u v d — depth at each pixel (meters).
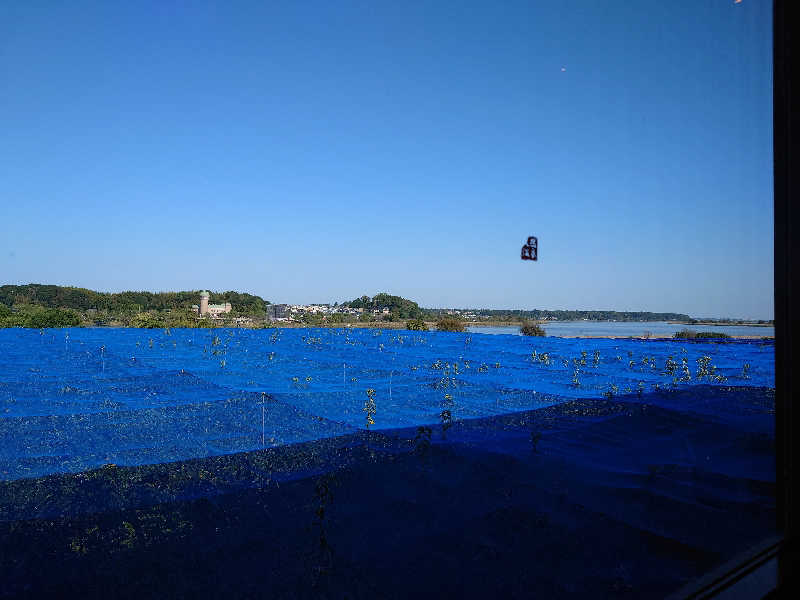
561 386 5.27
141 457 2.80
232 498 2.41
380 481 2.74
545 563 2.04
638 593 1.88
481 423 3.97
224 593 1.72
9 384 4.18
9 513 2.09
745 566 1.79
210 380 4.86
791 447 1.87
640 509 2.52
